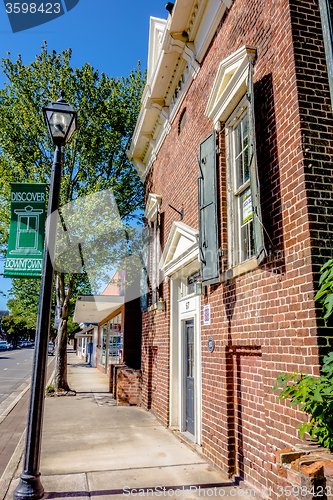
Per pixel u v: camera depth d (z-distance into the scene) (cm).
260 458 421
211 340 562
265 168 439
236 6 553
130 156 1202
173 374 790
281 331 378
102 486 448
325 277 315
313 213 353
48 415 894
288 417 355
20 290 1722
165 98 927
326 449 290
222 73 552
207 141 599
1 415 927
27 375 1964
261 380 433
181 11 699
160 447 620
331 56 367
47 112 496
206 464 535
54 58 1342
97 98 1367
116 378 1176
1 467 535
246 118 533
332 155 375
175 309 820
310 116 379
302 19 406
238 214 544
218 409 523
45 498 410
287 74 402
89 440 663
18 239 532
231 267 522
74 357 4616
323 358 309
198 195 619
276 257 395
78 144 1305
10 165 1285
